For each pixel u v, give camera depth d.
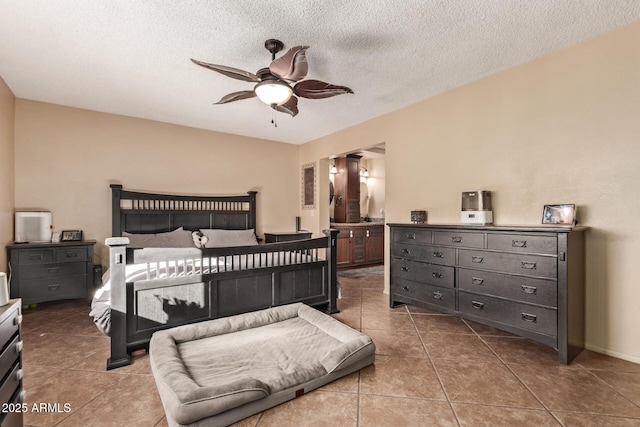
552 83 2.57
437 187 3.47
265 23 2.15
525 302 2.35
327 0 1.91
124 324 2.16
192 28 2.21
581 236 2.37
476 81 3.10
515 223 2.81
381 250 6.51
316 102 3.65
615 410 1.66
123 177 4.11
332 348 2.12
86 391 1.84
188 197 4.52
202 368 1.83
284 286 2.93
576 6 1.97
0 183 3.03
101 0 1.90
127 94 3.41
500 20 2.12
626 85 2.20
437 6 1.97
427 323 2.96
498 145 2.93
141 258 2.24
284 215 5.60
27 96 3.46
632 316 2.19
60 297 3.41
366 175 7.24
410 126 3.76
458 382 1.93
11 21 2.11
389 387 1.87
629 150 2.19
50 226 3.57
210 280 2.52
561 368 2.10
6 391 1.16
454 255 2.85
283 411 1.65
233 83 3.12
